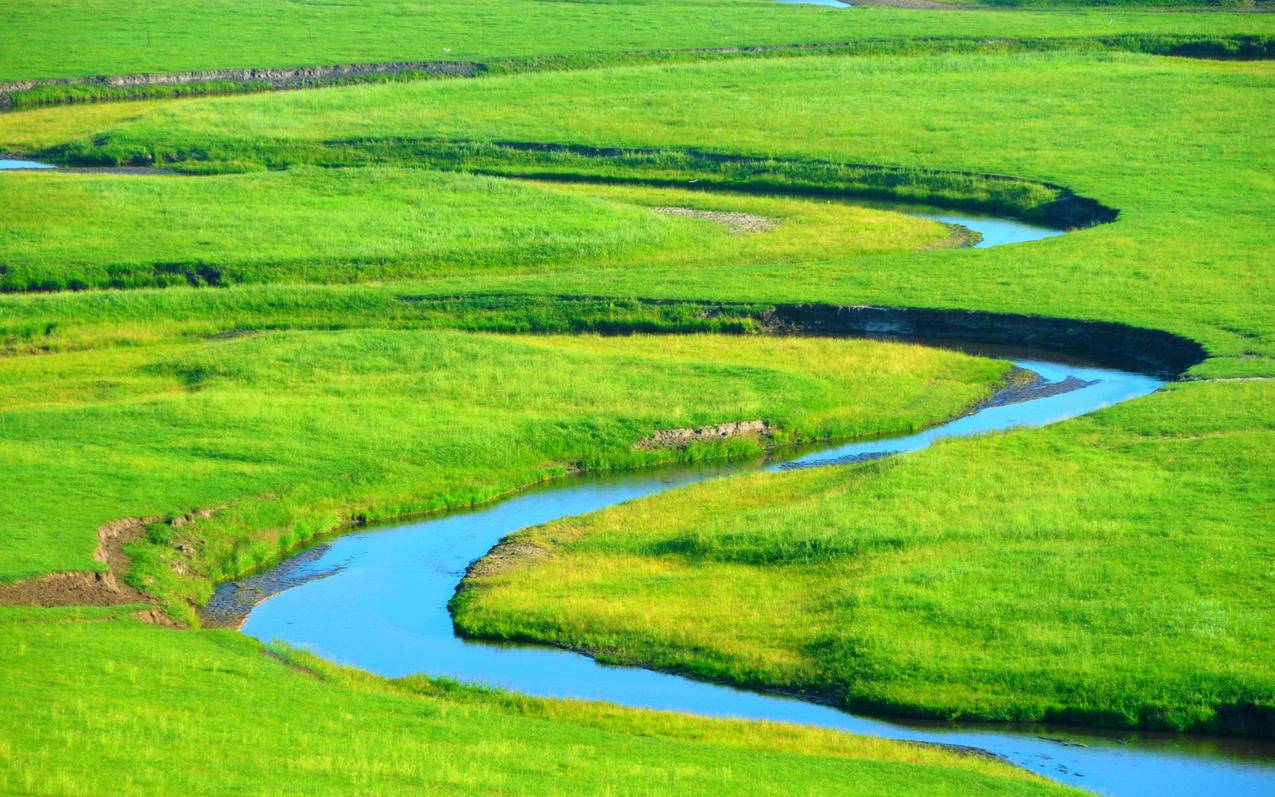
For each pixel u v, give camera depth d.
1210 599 55.78
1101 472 70.88
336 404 82.81
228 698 45.75
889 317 102.19
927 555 61.66
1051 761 47.41
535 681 53.81
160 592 59.59
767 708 51.72
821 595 58.97
